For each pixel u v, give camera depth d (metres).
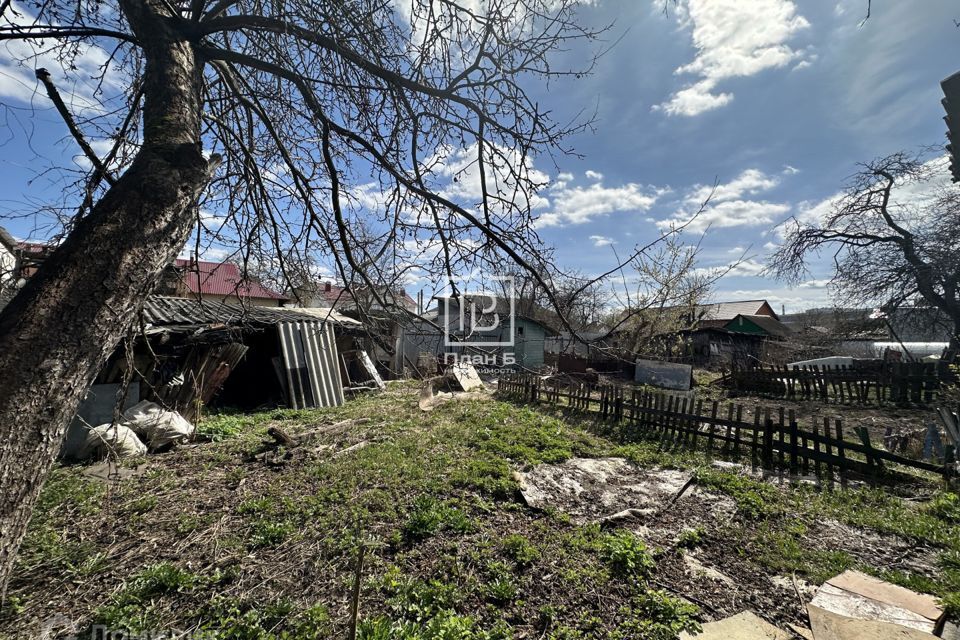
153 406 6.80
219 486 4.93
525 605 2.90
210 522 3.99
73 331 1.50
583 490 5.02
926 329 14.28
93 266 1.58
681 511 4.46
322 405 10.38
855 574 3.20
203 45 2.42
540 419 8.69
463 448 6.49
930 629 2.54
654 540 3.83
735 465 5.95
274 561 3.38
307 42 2.78
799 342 21.41
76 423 5.96
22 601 2.85
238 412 9.46
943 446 6.03
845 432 8.31
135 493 4.70
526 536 3.82
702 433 7.02
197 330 8.05
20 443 1.37
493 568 3.28
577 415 9.13
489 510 4.37
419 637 2.51
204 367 8.26
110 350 1.65
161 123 1.96
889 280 13.49
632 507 4.54
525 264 2.69
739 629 2.65
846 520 4.23
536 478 5.35
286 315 11.96
